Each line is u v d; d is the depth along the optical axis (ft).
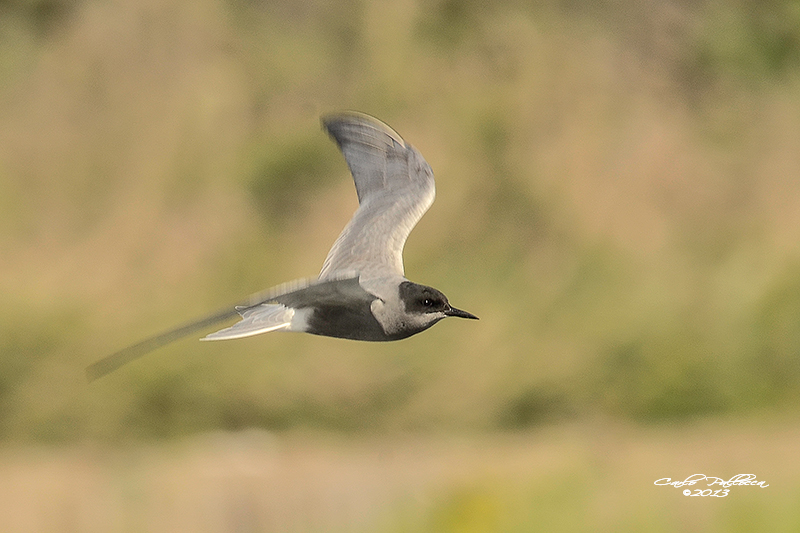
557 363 50.08
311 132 63.72
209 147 63.21
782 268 51.96
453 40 64.95
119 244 59.06
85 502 42.65
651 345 50.26
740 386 48.98
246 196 61.46
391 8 66.08
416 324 23.11
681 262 54.29
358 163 27.27
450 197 56.65
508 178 57.82
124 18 68.95
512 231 55.98
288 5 69.05
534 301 52.80
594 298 52.60
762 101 65.67
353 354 50.44
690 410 48.60
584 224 55.77
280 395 49.70
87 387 50.26
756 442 43.42
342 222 59.47
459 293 53.36
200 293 56.03
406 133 60.54
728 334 50.31
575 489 39.55
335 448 46.73
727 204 58.39
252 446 47.29
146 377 50.24
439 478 41.47
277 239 59.36
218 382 50.08
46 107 66.44
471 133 59.82
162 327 53.47
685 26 68.64
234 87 65.57
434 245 55.06
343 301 22.15
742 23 69.36
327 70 66.08
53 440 49.06
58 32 70.08
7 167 63.52
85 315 53.83
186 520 41.73
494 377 49.65
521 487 39.70
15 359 51.08
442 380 49.78
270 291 18.63
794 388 48.85
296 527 41.29
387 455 45.01
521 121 60.44
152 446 48.26
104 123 65.36
